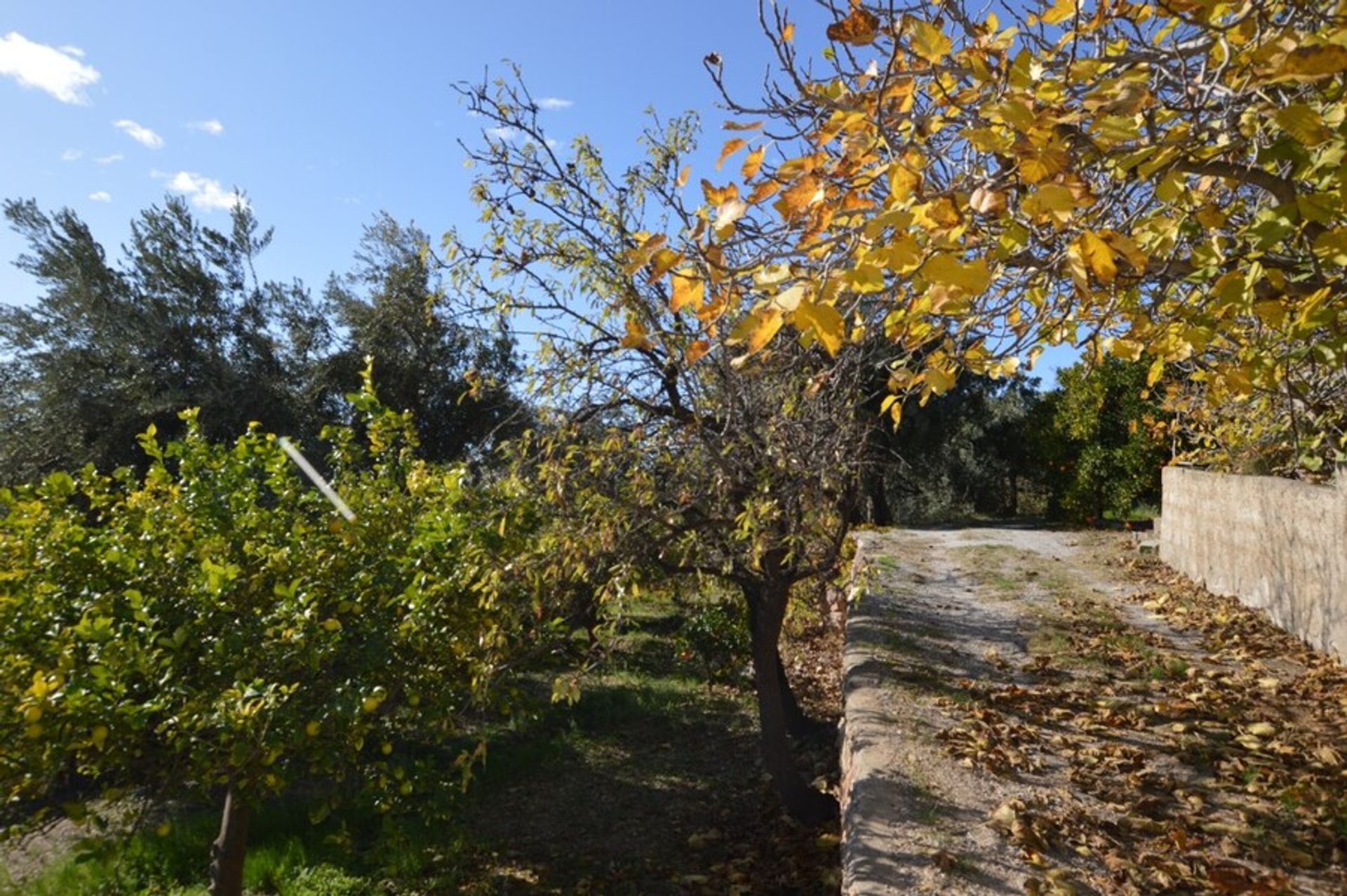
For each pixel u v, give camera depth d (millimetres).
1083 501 17266
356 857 7312
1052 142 2598
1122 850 4281
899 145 3162
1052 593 9930
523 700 6379
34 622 5000
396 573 5688
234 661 4957
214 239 17906
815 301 2467
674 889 6652
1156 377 4477
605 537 5523
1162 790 4941
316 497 6113
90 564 5297
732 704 11094
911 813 4664
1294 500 7660
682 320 5871
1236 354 4816
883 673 7047
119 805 8031
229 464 5977
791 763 7480
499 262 6262
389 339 17266
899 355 6141
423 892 6789
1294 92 3125
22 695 4574
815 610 10570
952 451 25781
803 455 5996
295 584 5219
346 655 5461
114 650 4621
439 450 16984
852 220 3041
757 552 5773
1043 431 20031
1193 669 6887
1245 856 4191
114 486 15586
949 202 2748
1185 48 2977
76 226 17125
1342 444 6855
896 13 3086
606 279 5844
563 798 8492
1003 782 5066
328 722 5199
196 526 5633
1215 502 9664
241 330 17578
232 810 5941
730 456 6031
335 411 18391
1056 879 3971
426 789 6324
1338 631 6855
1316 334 4254
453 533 5688
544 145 6340
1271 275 3184
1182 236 3564
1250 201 4332
